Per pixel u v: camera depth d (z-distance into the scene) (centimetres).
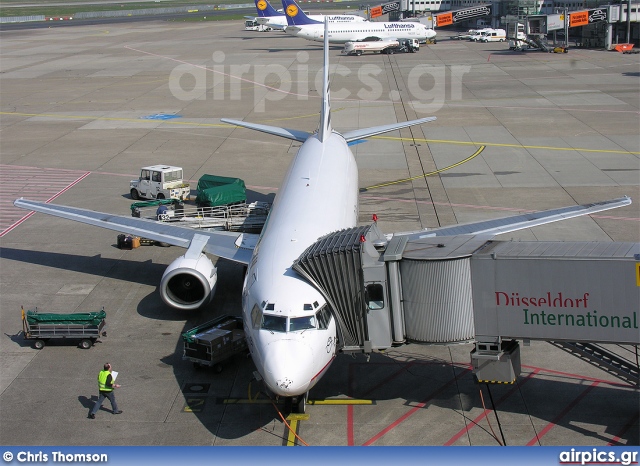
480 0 16000
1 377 2567
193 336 2569
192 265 2931
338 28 13288
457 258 2164
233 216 4144
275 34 17850
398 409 2325
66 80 10450
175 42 16025
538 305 2130
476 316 2198
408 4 17275
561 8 13962
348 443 2139
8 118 7631
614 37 13025
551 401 2339
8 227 4259
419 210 4347
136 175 5372
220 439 2172
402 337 2278
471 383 2477
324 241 2358
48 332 2767
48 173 5472
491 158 5572
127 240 3872
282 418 2277
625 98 7775
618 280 2039
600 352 2272
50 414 2325
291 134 4356
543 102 7762
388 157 5731
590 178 4916
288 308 2136
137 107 8169
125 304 3175
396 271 2223
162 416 2306
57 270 3581
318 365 2116
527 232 3881
